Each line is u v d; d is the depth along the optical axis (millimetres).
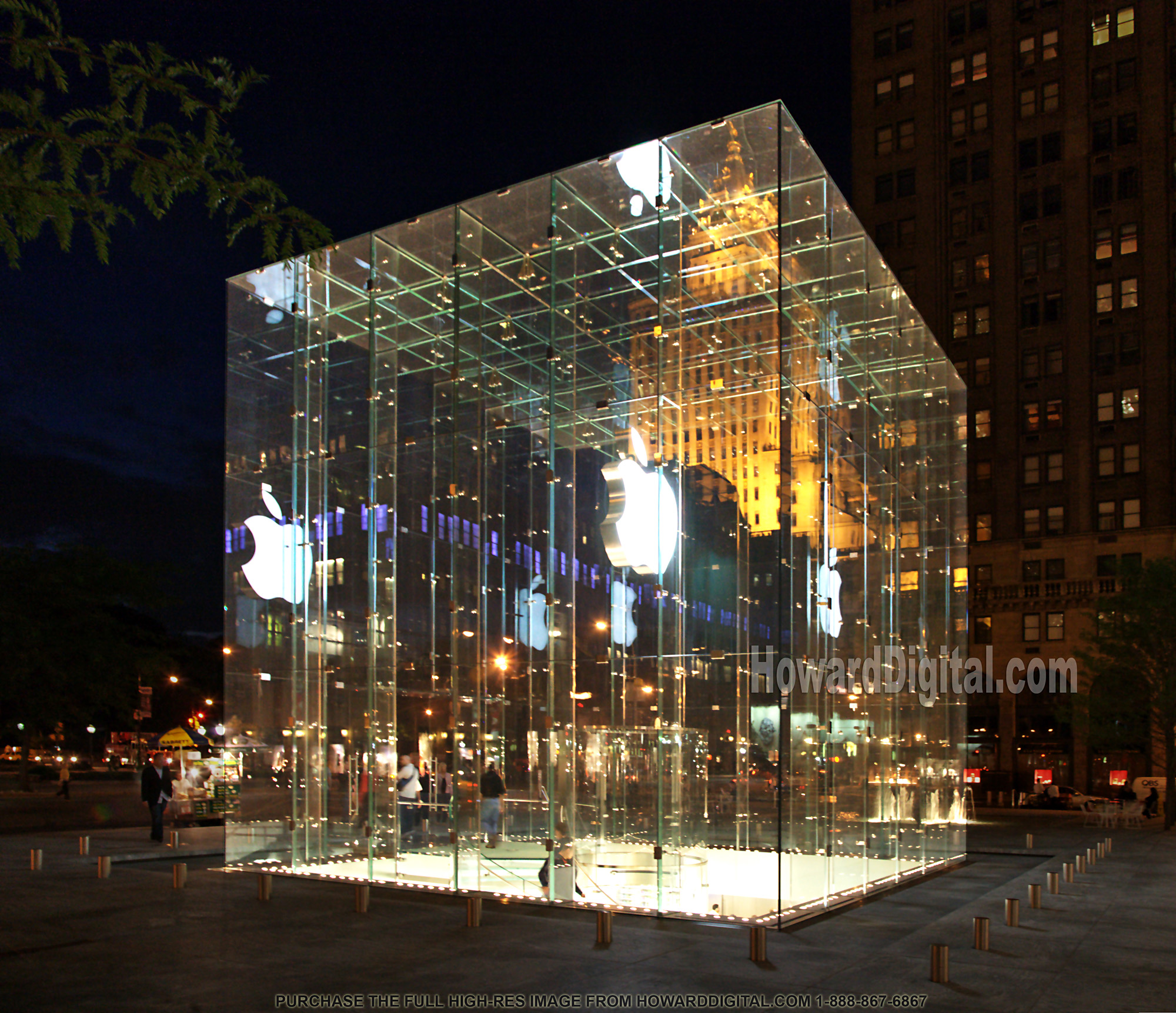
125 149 6312
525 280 17047
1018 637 60875
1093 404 60156
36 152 6070
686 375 15406
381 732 17672
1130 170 60750
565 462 16359
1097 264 61031
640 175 16109
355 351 19016
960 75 66875
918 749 21219
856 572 17719
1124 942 12773
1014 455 62375
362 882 16922
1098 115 62094
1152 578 41625
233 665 19562
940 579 23844
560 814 15531
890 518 20141
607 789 15203
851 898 16359
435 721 17109
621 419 15914
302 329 19672
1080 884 18828
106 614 42781
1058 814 47000
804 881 14375
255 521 19781
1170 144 59625
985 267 64562
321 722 18422
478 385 17406
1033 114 64125
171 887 16594
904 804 19859
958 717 24938
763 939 11453
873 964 11297
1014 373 62906
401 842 17141
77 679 40938
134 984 10180
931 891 18078
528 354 16938
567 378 16469
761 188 14984
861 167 69500
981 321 64375
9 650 38062
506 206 17375
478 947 12008
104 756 97500
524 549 16594
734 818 14016
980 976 10812
